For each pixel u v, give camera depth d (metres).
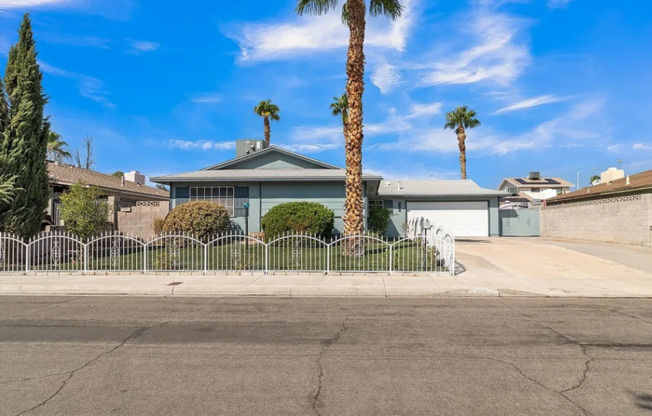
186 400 4.09
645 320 7.32
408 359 5.27
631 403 4.02
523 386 4.41
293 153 22.28
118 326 6.97
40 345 5.89
